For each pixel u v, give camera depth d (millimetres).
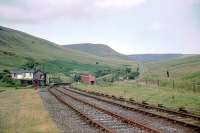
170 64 179250
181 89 55938
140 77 123188
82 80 128625
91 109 32250
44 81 125375
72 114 28531
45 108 34312
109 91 66500
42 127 22172
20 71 125625
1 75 102625
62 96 53438
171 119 23328
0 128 21484
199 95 42875
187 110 29250
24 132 20500
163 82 74625
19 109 33812
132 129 20359
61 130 20797
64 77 174750
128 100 42719
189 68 123562
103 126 20438
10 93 64188
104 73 165875
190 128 20656
